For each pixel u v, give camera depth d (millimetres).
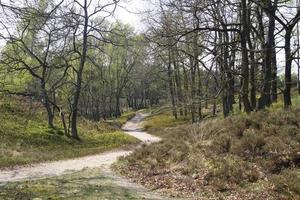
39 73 44469
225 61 23016
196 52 28859
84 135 43312
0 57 38562
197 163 16828
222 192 13500
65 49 41156
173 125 59469
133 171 18812
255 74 26016
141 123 70688
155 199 12859
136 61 77000
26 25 12062
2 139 31281
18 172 19531
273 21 23625
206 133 20219
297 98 29219
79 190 13914
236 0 21953
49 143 34156
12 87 43906
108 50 78938
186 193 13891
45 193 13180
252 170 14195
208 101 22984
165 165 19016
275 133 16500
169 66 54500
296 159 14141
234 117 20312
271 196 12320
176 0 20406
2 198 12125
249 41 23766
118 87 85875
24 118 42562
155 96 110500
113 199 12523
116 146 37062
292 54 22219
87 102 83250
